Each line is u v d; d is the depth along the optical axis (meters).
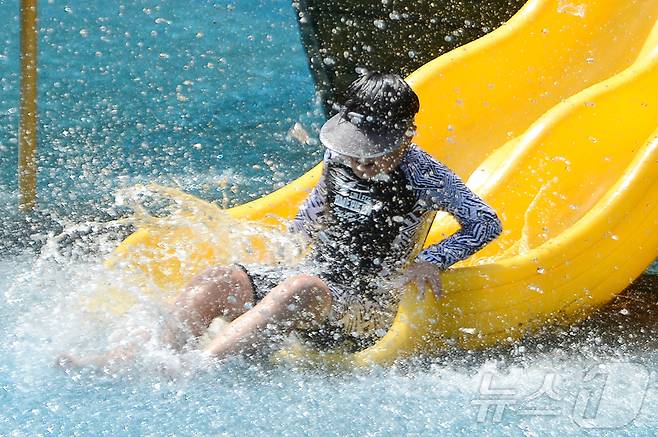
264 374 8.58
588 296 10.95
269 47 22.45
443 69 13.67
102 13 23.69
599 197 12.13
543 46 14.50
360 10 20.56
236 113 19.48
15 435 7.20
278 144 18.19
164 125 18.66
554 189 12.35
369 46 20.19
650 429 8.05
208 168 16.97
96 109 19.09
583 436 7.86
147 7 24.08
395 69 19.75
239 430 7.48
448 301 9.67
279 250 10.12
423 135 13.31
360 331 9.48
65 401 7.77
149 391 8.05
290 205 11.69
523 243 11.93
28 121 13.65
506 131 13.78
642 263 11.37
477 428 7.87
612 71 14.60
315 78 20.11
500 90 14.01
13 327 9.08
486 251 11.88
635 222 11.21
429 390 8.59
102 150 17.23
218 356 8.49
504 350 10.15
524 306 10.29
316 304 8.95
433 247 9.65
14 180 15.52
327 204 9.52
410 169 9.31
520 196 12.41
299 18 20.83
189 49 22.27
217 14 24.02
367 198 9.29
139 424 7.46
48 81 20.28
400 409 8.12
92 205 14.62
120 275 10.08
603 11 14.91
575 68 14.55
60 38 22.33
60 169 16.11
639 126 12.57
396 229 9.37
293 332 8.94
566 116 12.79
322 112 19.55
